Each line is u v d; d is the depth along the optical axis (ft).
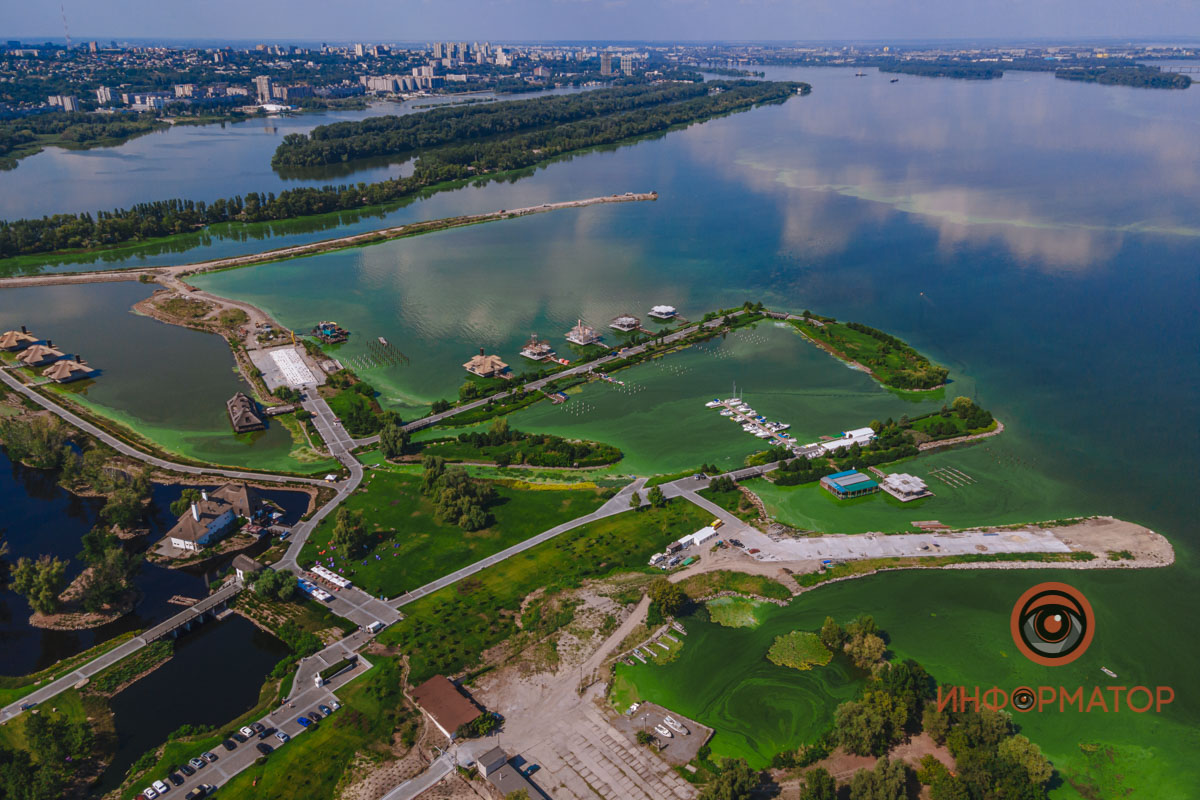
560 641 520.83
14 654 524.52
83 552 606.14
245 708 476.54
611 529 644.69
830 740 443.32
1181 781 425.28
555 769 425.69
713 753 440.45
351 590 572.10
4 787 411.75
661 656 510.99
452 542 629.10
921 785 416.26
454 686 479.41
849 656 507.71
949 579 581.53
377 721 456.86
